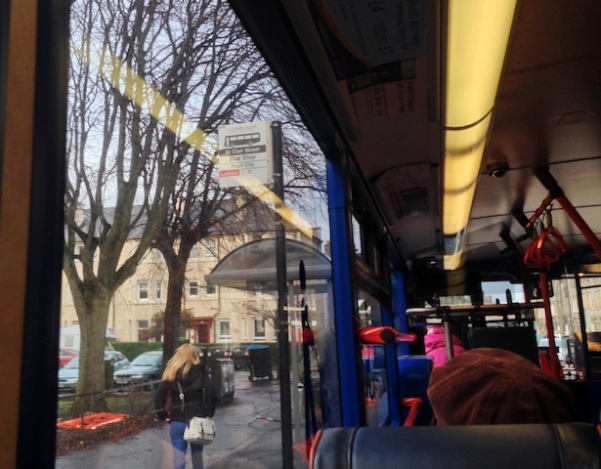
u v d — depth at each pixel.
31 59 0.77
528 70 2.78
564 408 1.42
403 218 5.30
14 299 0.71
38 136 0.77
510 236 6.64
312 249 2.82
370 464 1.15
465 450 1.14
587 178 4.72
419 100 2.79
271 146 2.18
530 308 4.93
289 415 2.16
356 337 3.00
